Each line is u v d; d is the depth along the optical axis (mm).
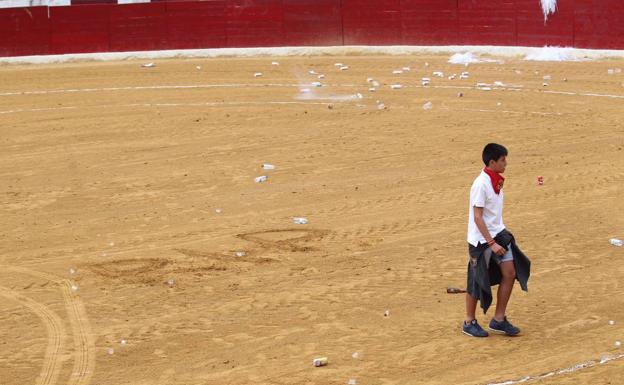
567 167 31094
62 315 19406
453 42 61625
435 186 29219
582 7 56438
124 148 36656
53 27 65625
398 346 17297
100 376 16375
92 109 46094
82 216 27406
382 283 20797
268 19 65438
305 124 39938
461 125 38562
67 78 57719
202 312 19375
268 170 32125
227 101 46781
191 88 51781
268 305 19656
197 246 23984
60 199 29438
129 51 66125
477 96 45469
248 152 35031
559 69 53094
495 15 59969
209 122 41281
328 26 64750
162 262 22766
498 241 17234
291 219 26172
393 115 41250
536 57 57188
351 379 15891
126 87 53188
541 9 58031
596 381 15539
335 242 23938
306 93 48375
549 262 21859
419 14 62469
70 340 18047
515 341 17375
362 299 19828
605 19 55812
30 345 17859
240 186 30094
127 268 22422
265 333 18141
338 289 20500
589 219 25281
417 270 21594
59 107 47156
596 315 18562
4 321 19141
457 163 32125
